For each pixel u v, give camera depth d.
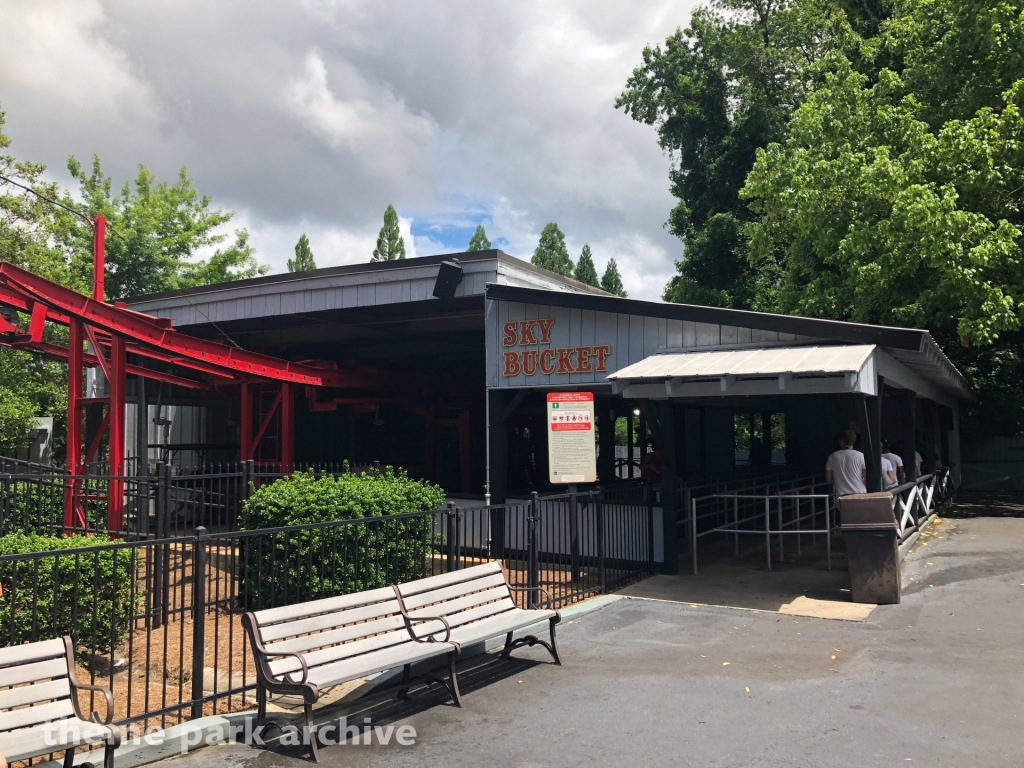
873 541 8.63
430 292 13.02
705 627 7.72
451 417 21.91
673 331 10.99
